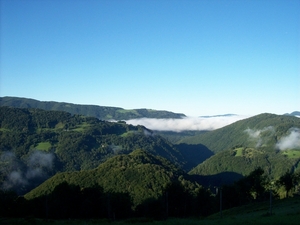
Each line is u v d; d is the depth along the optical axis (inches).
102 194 3782.0
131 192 5861.2
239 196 4020.7
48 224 2149.4
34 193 6240.2
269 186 4424.2
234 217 2434.8
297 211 2230.6
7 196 3484.3
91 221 2309.3
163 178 6392.7
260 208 3016.7
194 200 4047.7
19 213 3430.1
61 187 3713.1
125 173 6668.3
